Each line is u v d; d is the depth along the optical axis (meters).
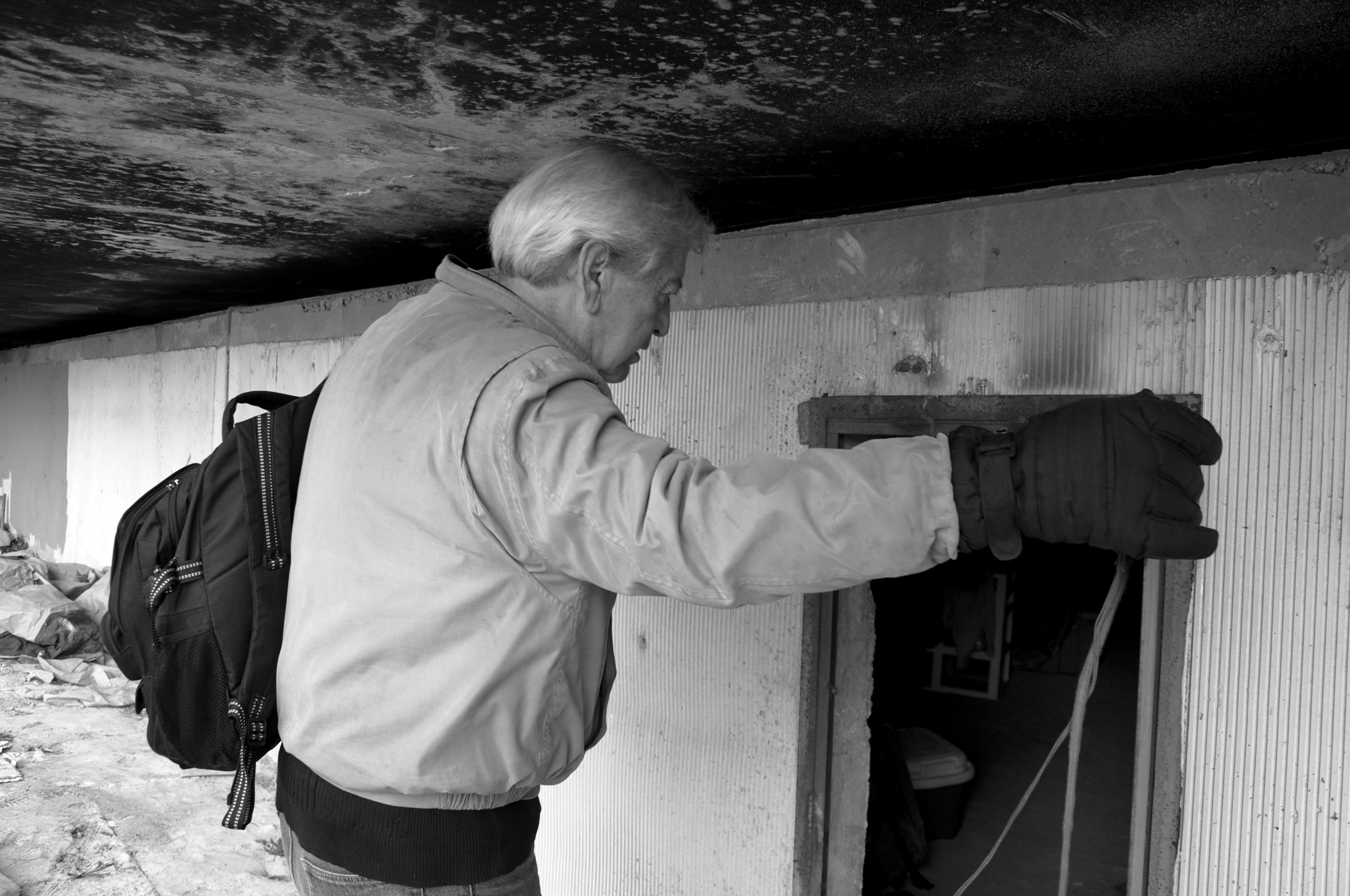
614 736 2.27
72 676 4.87
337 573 1.03
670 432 2.14
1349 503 1.28
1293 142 1.31
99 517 5.74
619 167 1.10
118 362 5.42
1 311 4.59
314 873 1.13
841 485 0.86
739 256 2.01
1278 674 1.34
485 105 1.29
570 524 0.92
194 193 1.97
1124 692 5.08
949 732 4.40
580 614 1.04
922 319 1.72
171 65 1.16
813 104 1.21
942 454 0.88
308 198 1.99
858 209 1.81
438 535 0.99
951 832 3.20
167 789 3.55
